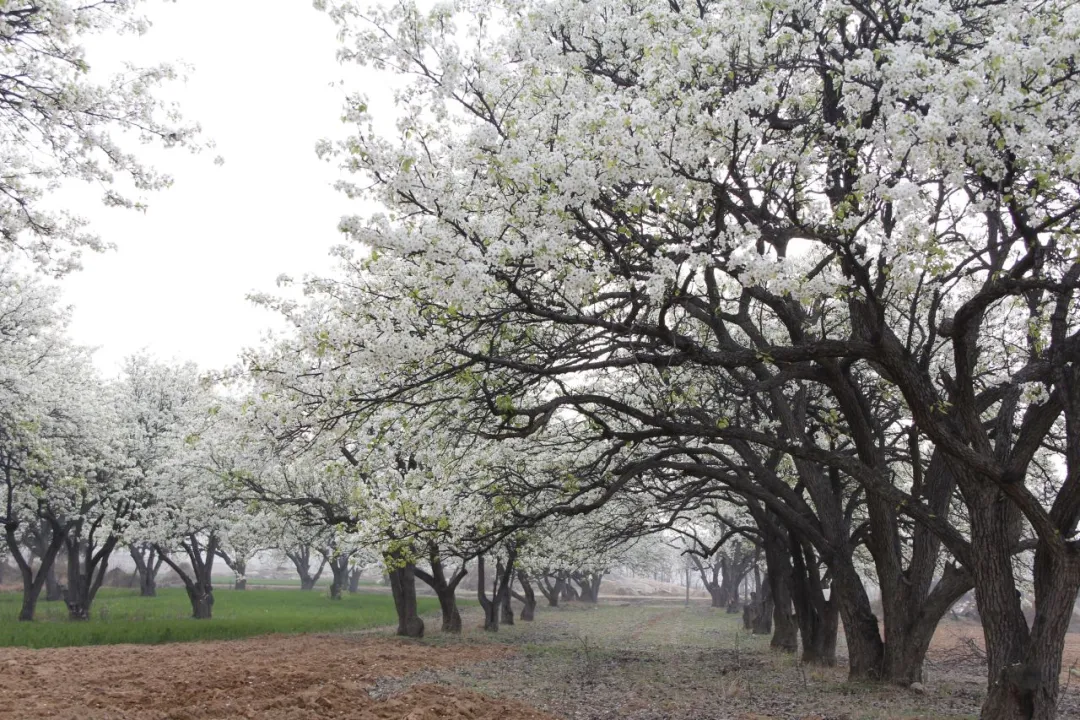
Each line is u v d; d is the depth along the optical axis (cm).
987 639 1020
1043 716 920
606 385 1639
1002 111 675
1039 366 991
